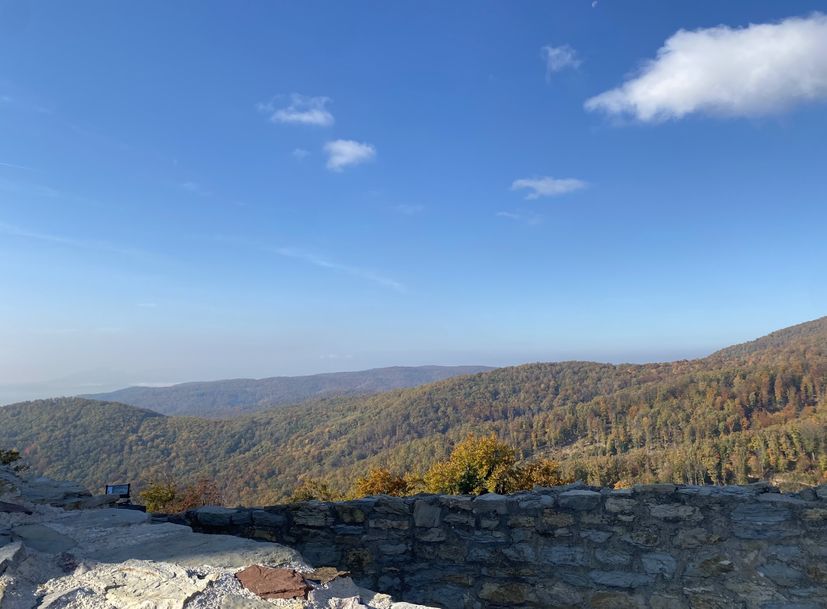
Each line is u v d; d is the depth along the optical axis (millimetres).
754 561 4629
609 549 4984
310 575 2582
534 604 5055
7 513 3520
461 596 5219
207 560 2680
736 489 4914
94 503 5121
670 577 4801
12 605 2053
